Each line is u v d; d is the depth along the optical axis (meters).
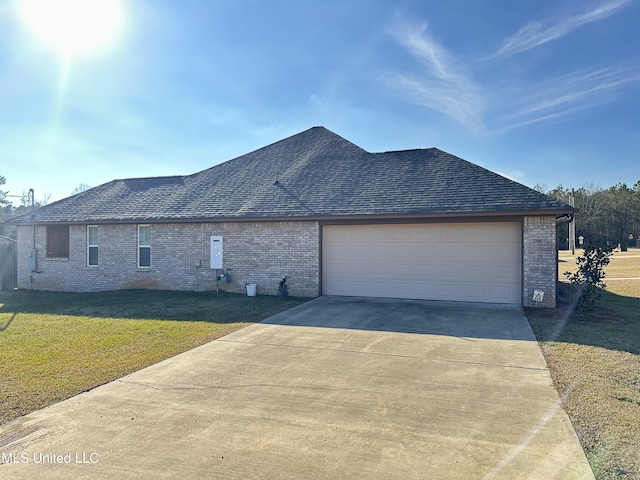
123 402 5.17
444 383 5.71
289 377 6.02
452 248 12.48
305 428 4.41
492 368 6.33
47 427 4.50
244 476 3.54
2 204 42.31
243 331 8.90
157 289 15.55
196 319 10.20
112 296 14.27
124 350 7.48
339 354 7.17
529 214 11.32
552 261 11.39
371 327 9.20
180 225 15.30
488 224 12.14
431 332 8.70
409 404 5.01
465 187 12.82
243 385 5.72
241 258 14.47
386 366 6.49
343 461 3.76
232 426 4.48
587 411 4.67
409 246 12.89
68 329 9.22
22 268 17.36
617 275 21.28
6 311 11.82
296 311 11.13
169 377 6.07
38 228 17.25
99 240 16.42
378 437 4.19
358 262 13.39
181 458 3.85
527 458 3.74
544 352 7.11
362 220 12.87
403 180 13.99
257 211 14.20
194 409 4.94
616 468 3.53
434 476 3.49
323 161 16.45
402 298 12.94
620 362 6.48
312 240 13.60
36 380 5.94
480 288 12.23
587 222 56.94
